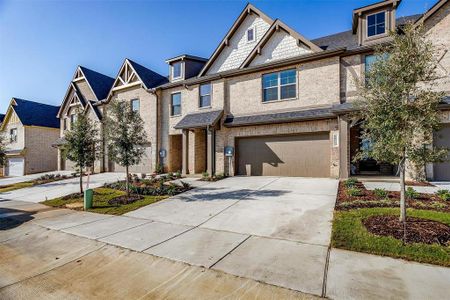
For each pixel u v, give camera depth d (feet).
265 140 48.65
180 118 61.52
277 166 47.34
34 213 30.27
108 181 53.72
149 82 67.82
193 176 52.70
